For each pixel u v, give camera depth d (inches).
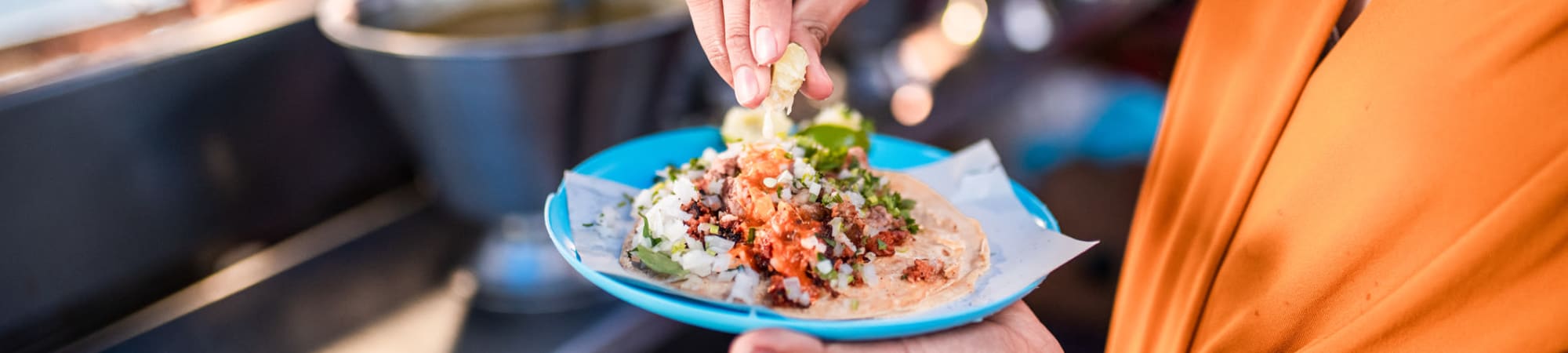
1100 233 44.2
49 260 23.5
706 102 33.9
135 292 25.6
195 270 26.9
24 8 23.1
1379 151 13.9
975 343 15.8
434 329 25.7
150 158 24.7
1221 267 16.3
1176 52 56.9
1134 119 54.1
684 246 17.3
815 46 17.5
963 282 17.4
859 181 19.3
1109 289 39.5
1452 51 13.3
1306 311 14.8
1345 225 14.3
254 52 26.0
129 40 24.9
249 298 26.7
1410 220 13.5
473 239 27.5
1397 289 13.6
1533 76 12.4
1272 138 15.4
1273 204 15.3
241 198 27.3
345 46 21.2
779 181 17.7
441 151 23.1
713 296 16.4
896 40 41.0
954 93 37.6
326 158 29.5
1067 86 56.7
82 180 23.5
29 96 21.8
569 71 20.9
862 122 23.3
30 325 23.6
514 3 26.2
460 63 20.0
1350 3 15.4
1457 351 12.4
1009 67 41.2
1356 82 14.3
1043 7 43.3
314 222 29.8
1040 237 18.6
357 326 25.7
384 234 30.3
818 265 16.6
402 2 24.3
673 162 21.5
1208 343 16.3
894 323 15.3
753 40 15.9
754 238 17.2
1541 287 11.7
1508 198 12.3
